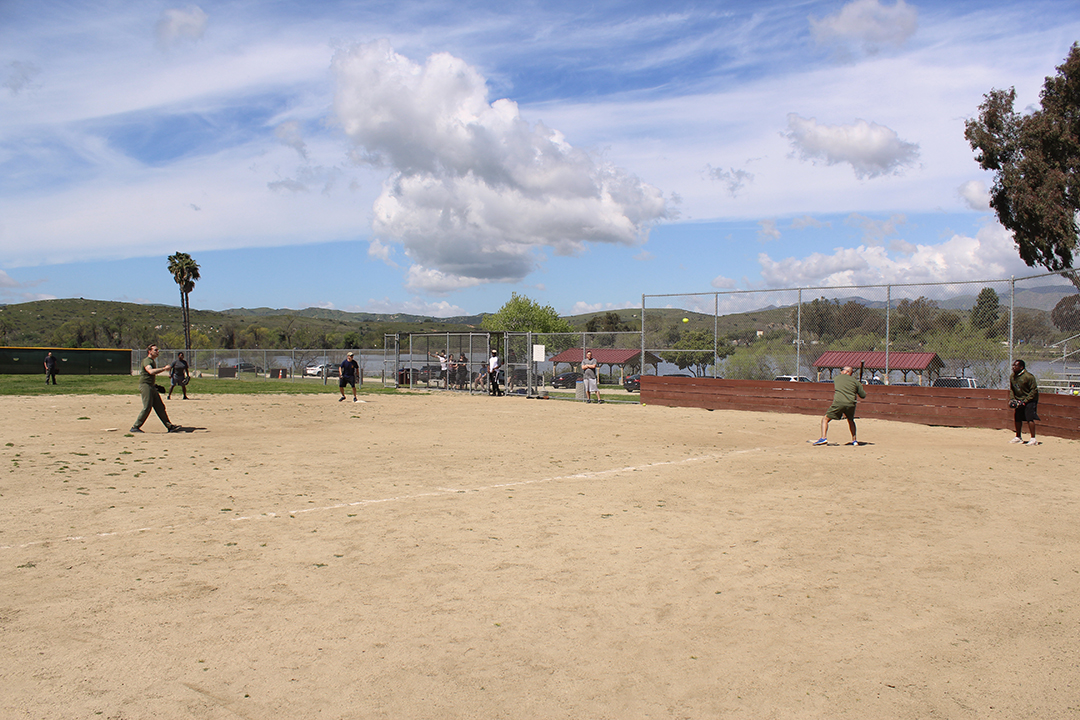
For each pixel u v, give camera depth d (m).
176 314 178.38
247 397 29.28
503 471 11.45
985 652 4.54
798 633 4.85
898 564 6.41
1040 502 9.10
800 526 7.80
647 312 26.20
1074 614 5.21
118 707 3.72
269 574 6.03
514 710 3.76
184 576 5.95
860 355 20.89
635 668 4.30
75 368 52.81
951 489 9.98
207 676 4.12
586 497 9.37
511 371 32.47
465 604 5.36
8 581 5.77
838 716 3.72
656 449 14.17
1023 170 32.31
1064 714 3.75
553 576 6.04
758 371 23.12
